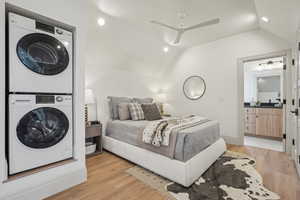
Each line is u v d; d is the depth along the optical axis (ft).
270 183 6.44
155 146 7.23
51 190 5.62
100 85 11.56
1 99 4.60
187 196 5.60
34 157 5.35
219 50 13.00
